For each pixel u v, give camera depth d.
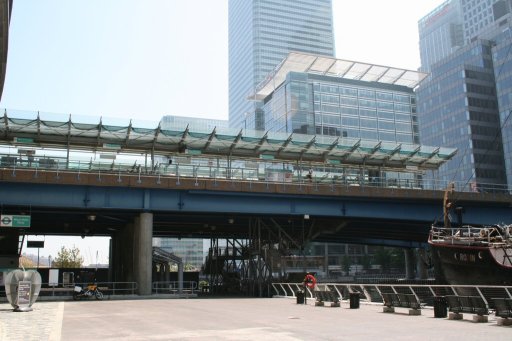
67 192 40.31
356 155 54.56
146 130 45.72
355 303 25.81
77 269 72.00
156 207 42.50
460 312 19.17
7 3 19.33
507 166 141.50
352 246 142.25
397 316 21.05
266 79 153.00
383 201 49.31
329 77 142.00
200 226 59.84
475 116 150.25
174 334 15.45
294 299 37.06
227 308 27.14
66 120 43.53
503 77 145.62
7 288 25.30
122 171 43.62
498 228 37.50
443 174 156.88
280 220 53.66
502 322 17.12
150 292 41.19
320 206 47.38
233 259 65.75
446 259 36.72
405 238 71.56
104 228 61.81
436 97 164.00
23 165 39.88
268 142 49.94
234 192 44.19
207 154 50.69
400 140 145.12
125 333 15.84
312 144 51.34
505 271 32.28
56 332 16.16
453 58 164.12
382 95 147.50
